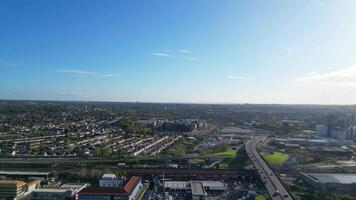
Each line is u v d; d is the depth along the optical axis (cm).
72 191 19750
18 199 19700
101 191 18738
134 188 19962
